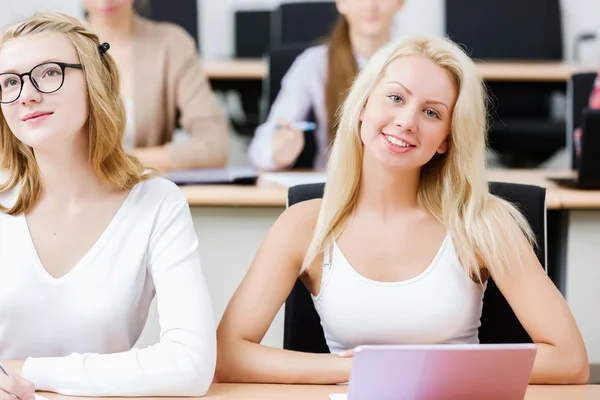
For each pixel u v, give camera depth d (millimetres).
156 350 1751
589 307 3014
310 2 5852
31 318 1837
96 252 1864
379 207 1929
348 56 3861
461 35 6156
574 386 1794
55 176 1875
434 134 1848
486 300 2105
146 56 3881
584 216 2986
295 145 3617
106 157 1906
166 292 1864
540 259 2145
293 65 3990
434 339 1890
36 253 1852
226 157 3812
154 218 1921
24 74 1776
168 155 3584
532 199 2158
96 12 3826
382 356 1432
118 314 1858
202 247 3049
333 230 1945
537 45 6156
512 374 1495
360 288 1887
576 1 6570
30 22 1828
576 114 3729
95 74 1833
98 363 1711
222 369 1862
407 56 1860
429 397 1494
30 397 1626
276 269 1954
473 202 1926
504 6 6148
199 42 6051
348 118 1914
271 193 2988
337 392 1731
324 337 2133
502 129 5508
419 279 1886
